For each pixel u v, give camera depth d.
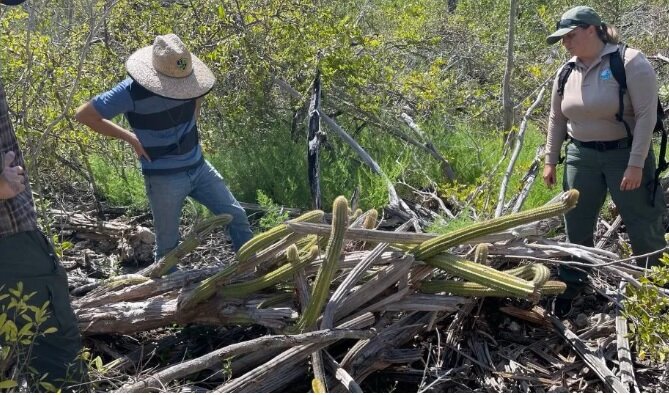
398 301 4.07
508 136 6.34
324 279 3.76
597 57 4.35
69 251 5.64
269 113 7.43
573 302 4.64
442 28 9.55
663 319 3.96
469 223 5.32
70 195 6.73
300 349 3.62
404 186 6.51
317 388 3.21
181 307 4.07
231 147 7.13
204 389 3.66
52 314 3.44
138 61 4.45
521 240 4.48
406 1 10.28
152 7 6.96
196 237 4.36
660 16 9.27
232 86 7.25
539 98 6.58
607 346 4.20
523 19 10.20
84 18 6.98
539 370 4.11
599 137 4.41
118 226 5.71
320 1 7.96
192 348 4.25
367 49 7.88
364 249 4.49
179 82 4.43
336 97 7.38
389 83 7.52
